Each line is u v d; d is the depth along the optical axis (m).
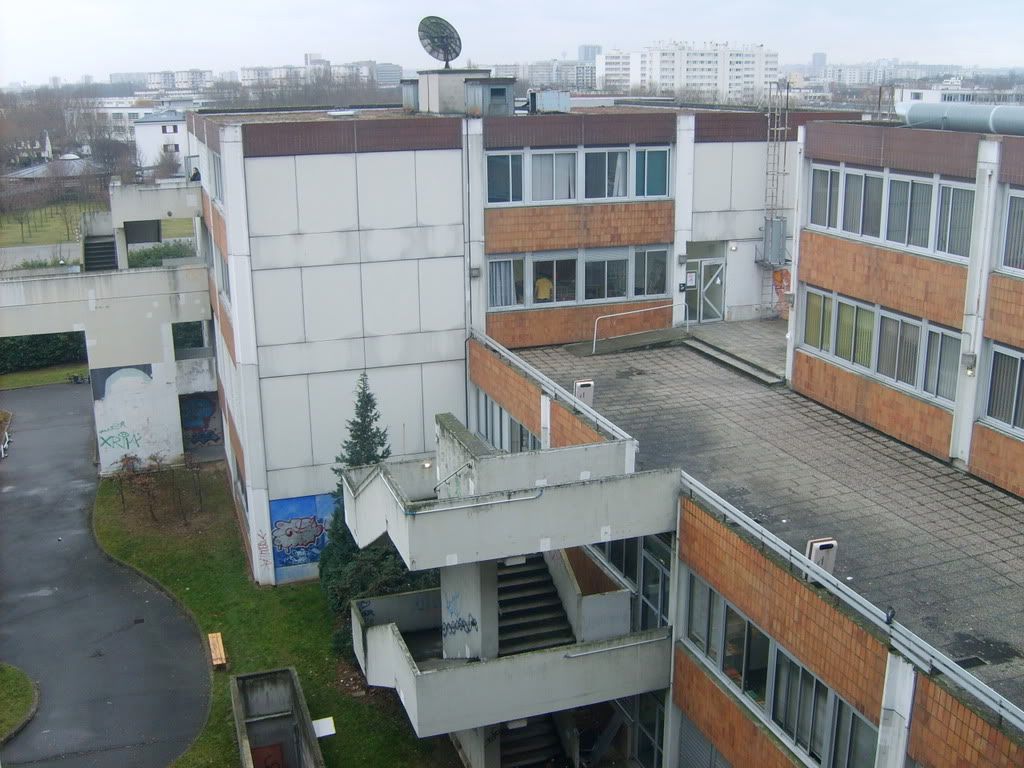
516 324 29.50
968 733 11.38
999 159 17.42
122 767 21.88
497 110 30.81
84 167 106.56
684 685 18.27
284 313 27.27
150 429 38.81
